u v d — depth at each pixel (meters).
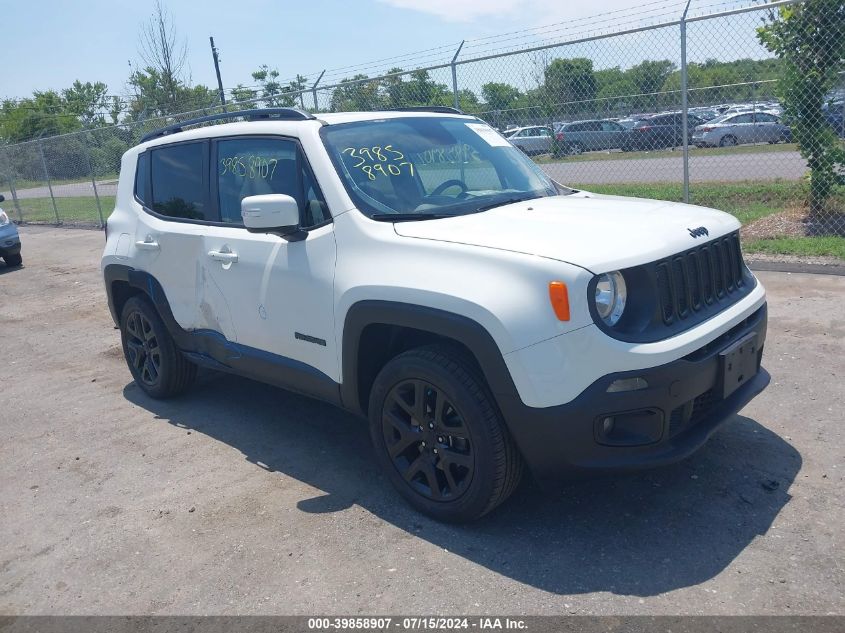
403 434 3.71
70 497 4.32
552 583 3.15
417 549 3.47
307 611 3.11
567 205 4.05
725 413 3.49
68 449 5.01
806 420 4.42
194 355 5.21
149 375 5.73
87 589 3.42
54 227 19.17
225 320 4.68
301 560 3.47
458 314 3.27
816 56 8.83
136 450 4.89
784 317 6.23
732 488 3.77
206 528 3.83
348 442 4.77
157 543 3.73
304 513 3.89
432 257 3.46
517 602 3.04
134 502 4.18
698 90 9.25
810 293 6.82
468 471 3.47
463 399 3.35
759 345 3.79
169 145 5.26
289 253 4.11
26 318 9.11
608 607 2.97
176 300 5.09
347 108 11.53
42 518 4.10
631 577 3.15
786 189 10.32
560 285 3.08
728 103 9.30
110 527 3.93
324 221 3.99
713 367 3.35
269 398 5.66
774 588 3.00
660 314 3.22
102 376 6.59
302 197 4.16
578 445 3.14
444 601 3.09
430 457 3.65
